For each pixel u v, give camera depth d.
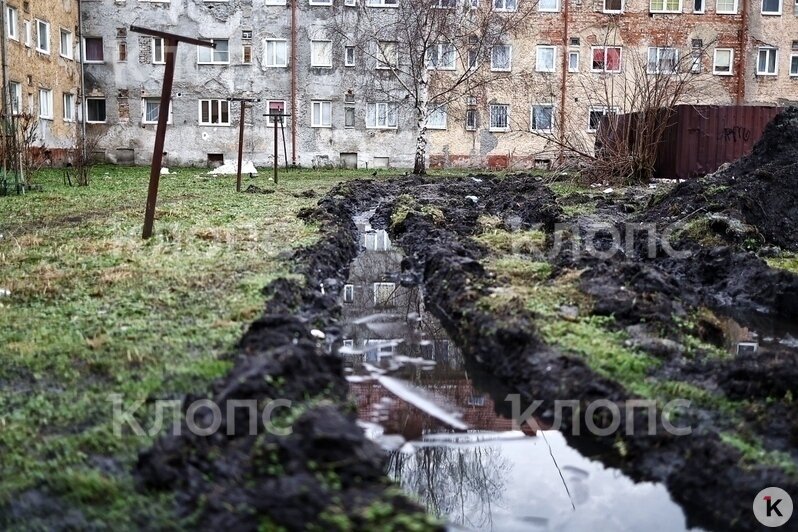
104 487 3.11
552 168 31.45
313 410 3.44
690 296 7.26
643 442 4.08
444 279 7.79
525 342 5.45
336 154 35.22
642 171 20.44
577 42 35.19
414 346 6.27
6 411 3.93
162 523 2.90
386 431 4.52
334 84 34.94
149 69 34.41
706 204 11.17
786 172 11.73
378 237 12.53
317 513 2.79
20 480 3.19
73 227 10.53
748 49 35.25
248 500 2.90
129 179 22.72
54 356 4.77
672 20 35.22
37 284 6.73
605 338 5.60
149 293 6.43
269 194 17.09
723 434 4.00
